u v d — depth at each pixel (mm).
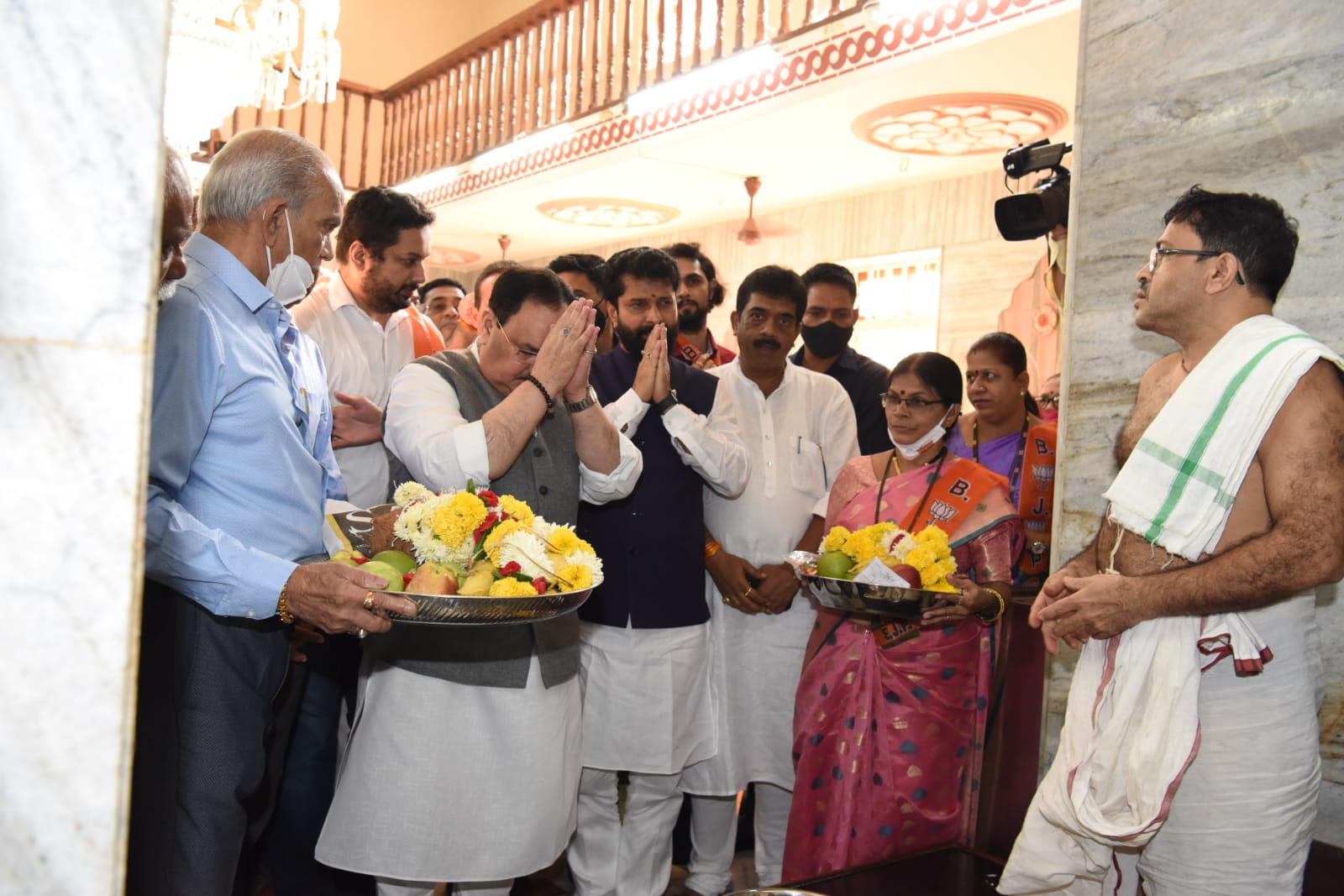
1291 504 1454
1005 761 2520
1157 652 1600
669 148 6371
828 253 7734
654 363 2432
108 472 646
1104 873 1768
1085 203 2328
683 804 2996
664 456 2533
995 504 2426
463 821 1898
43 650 633
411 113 9375
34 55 620
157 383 1537
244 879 2146
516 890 2693
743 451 2605
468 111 8531
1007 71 4840
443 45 11156
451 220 8758
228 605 1550
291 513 1719
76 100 630
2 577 621
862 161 6586
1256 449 1519
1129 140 2250
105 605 647
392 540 1772
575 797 2127
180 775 1645
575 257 3207
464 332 3729
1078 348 2342
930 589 2141
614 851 2549
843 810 2391
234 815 1697
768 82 5633
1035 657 2504
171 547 1524
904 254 7266
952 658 2367
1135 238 2240
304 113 9500
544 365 2002
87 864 647
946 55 4680
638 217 8461
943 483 2461
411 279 2678
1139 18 2232
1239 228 1573
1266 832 1566
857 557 2232
